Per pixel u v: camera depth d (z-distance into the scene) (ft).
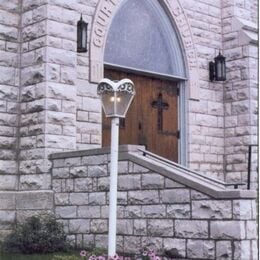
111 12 46.21
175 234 32.50
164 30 51.21
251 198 30.32
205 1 53.88
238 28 54.03
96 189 37.14
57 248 36.50
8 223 39.86
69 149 40.52
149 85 50.19
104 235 36.24
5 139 40.81
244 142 52.90
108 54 46.98
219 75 53.26
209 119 53.11
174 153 51.08
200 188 31.48
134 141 48.16
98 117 44.37
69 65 41.22
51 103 39.91
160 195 33.50
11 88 41.39
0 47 41.22
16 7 42.32
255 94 53.52
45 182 39.45
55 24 40.75
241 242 29.63
